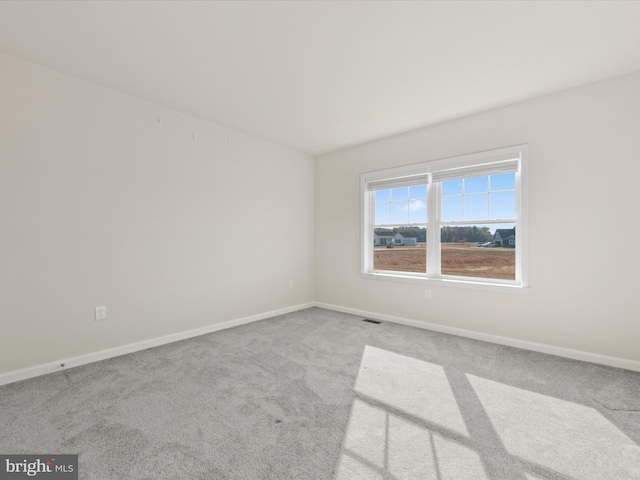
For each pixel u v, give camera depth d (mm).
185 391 2049
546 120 2729
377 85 2574
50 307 2340
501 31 1902
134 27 1868
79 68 2324
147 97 2795
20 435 1580
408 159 3645
